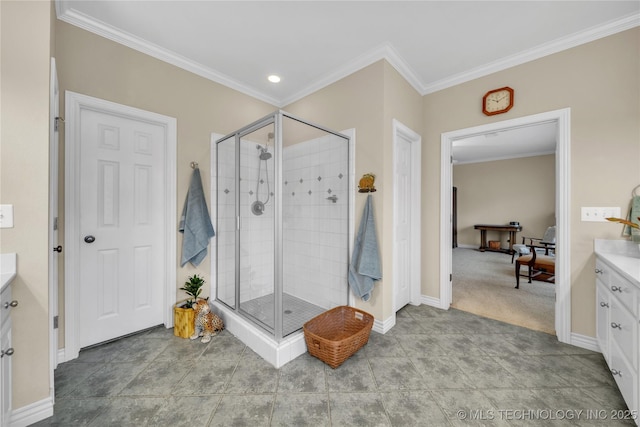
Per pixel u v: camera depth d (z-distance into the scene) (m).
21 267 1.21
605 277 1.67
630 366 1.26
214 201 2.53
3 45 1.18
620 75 1.82
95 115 1.92
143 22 1.87
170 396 1.44
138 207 2.13
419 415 1.31
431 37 2.04
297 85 2.77
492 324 2.33
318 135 2.56
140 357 1.81
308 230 2.58
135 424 1.25
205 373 1.64
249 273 2.37
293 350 1.81
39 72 1.25
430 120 2.78
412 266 2.82
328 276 2.50
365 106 2.30
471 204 6.94
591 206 1.92
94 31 1.86
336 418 1.29
